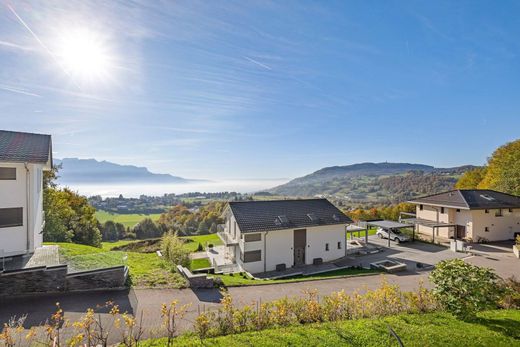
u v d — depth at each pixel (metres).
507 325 8.76
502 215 30.31
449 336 7.77
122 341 7.62
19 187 14.90
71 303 11.25
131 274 15.02
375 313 9.53
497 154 43.81
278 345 7.07
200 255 29.95
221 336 7.69
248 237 23.53
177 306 11.13
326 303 9.61
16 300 11.42
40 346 7.44
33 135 17.27
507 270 20.02
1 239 14.27
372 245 30.55
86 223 40.72
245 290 14.16
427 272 20.23
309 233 25.75
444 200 32.34
